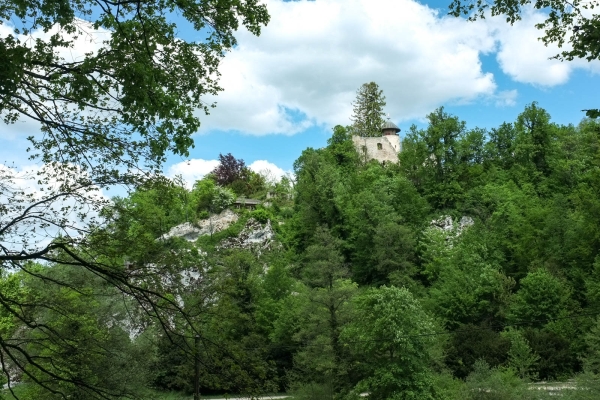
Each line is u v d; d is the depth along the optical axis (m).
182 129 11.02
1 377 20.98
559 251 57.47
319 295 41.66
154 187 11.59
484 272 56.34
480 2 11.48
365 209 70.75
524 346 42.41
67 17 9.41
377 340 36.41
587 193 52.62
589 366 36.56
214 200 96.44
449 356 45.34
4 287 19.75
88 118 11.02
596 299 46.94
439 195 84.75
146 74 10.02
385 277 65.56
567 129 89.06
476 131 91.38
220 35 11.65
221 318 16.31
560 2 10.84
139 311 16.45
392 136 118.56
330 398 36.41
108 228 11.71
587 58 10.55
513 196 73.00
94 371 18.67
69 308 14.27
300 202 86.62
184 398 35.06
